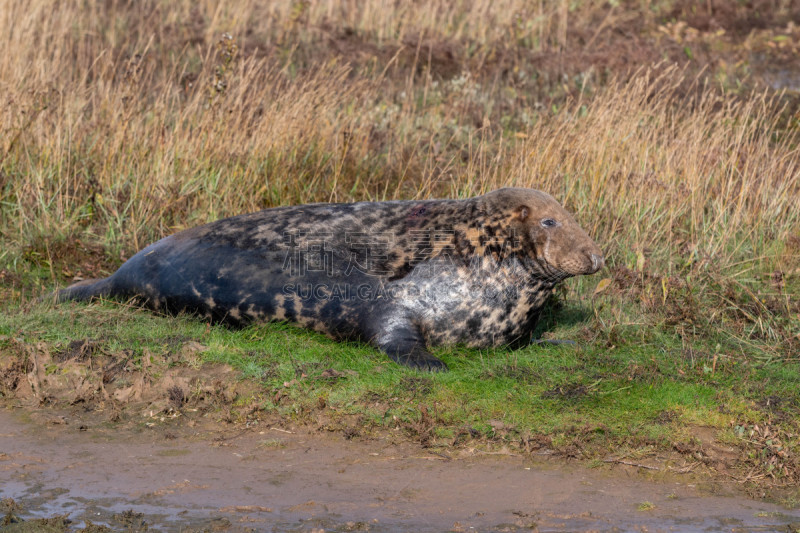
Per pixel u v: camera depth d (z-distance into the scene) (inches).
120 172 1322.6
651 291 1122.7
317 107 1529.3
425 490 674.2
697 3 2886.3
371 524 615.8
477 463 728.3
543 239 936.3
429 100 1952.5
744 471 727.1
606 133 1405.0
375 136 1601.9
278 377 855.1
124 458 721.6
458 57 2236.7
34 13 1892.2
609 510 649.6
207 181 1332.4
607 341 982.4
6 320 952.9
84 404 833.5
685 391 838.5
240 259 974.4
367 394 823.1
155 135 1387.8
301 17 2379.4
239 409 815.7
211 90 1505.9
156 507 635.5
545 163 1363.2
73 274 1165.7
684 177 1387.8
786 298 1093.8
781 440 762.8
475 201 978.7
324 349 925.2
